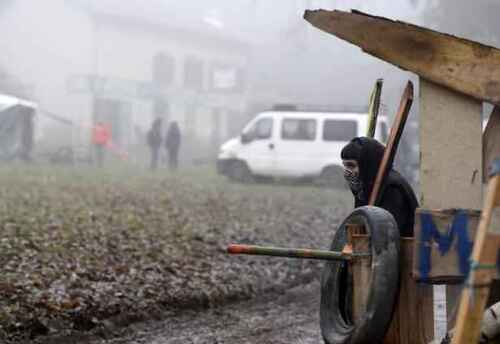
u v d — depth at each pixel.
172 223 19.09
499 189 5.10
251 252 6.78
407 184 7.70
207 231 18.06
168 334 9.70
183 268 13.23
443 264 6.55
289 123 35.31
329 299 7.71
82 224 17.86
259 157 35.44
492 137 6.89
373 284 6.73
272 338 9.60
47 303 10.04
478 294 5.08
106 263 13.02
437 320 9.52
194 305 11.13
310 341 9.48
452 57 6.82
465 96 6.86
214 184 33.62
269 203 25.95
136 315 10.27
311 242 17.64
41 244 14.44
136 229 17.52
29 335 9.05
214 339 9.51
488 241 5.08
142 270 12.66
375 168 7.66
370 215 6.96
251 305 11.49
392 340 7.12
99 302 10.40
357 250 7.03
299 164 35.00
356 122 34.66
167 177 36.50
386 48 6.98
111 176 35.28
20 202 22.06
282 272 13.83
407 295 7.05
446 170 6.92
